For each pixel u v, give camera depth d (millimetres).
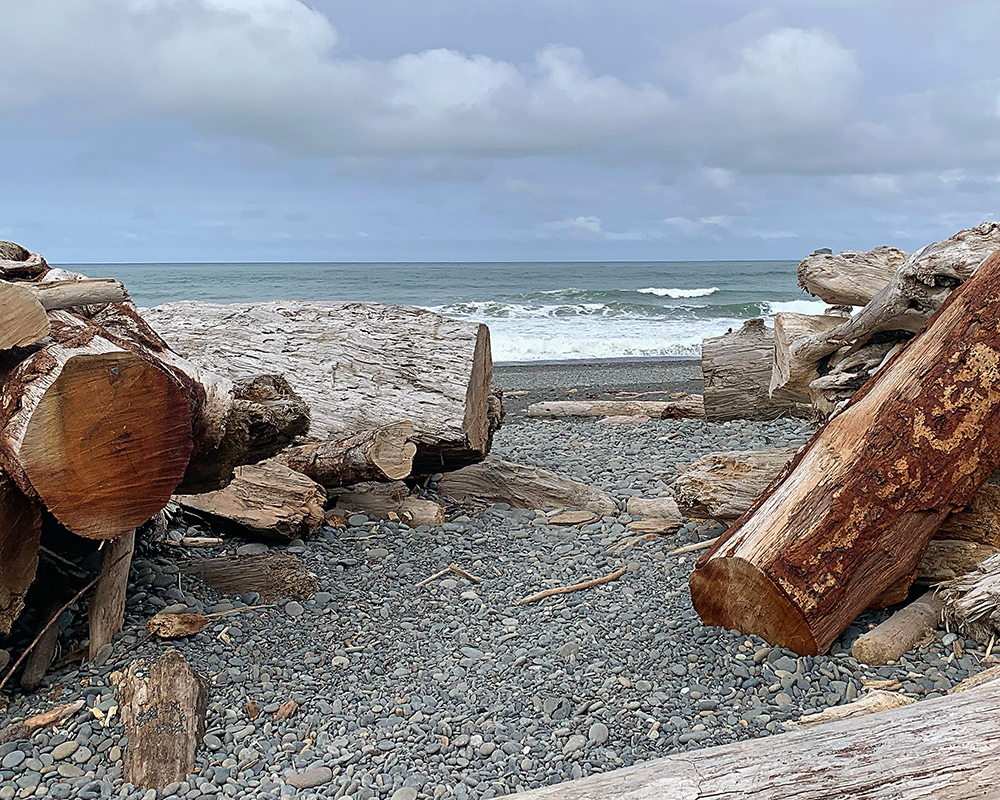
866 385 3799
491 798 2629
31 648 3242
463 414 5723
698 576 3711
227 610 4004
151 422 2953
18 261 3943
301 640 3814
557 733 3035
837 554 3395
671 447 8078
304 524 5043
